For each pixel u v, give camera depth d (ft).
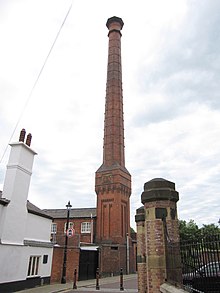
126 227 112.06
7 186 44.39
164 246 21.86
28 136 50.62
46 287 49.52
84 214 128.67
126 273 101.76
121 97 139.13
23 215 46.50
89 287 53.88
